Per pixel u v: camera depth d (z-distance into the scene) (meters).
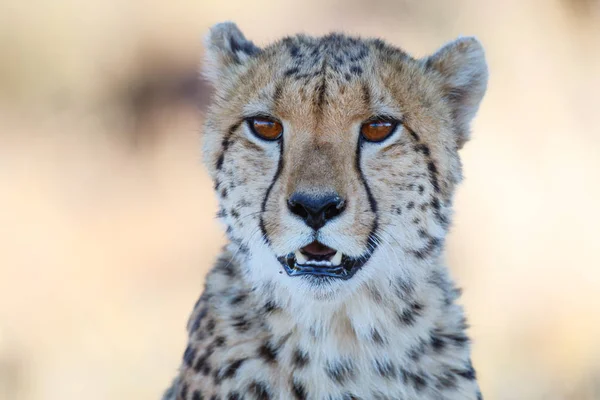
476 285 14.53
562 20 19.88
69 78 21.48
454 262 15.01
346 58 6.95
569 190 16.58
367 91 6.72
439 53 7.45
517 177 16.83
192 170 19.52
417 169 6.83
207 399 6.74
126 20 22.03
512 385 12.54
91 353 13.45
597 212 15.88
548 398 12.36
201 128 7.54
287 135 6.71
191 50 21.81
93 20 21.89
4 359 13.23
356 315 6.79
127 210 18.02
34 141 20.20
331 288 6.62
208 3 22.33
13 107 21.02
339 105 6.65
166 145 20.45
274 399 6.69
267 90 6.86
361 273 6.73
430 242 6.98
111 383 12.86
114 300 14.97
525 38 19.64
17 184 18.58
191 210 18.14
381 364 6.79
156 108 21.33
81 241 16.88
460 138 7.54
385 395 6.75
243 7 22.55
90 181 18.94
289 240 6.54
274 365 6.71
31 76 21.38
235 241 7.00
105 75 21.61
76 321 14.27
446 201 7.11
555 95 18.41
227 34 7.55
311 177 6.43
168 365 13.16
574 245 15.40
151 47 21.77
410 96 6.94
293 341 6.73
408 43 21.03
